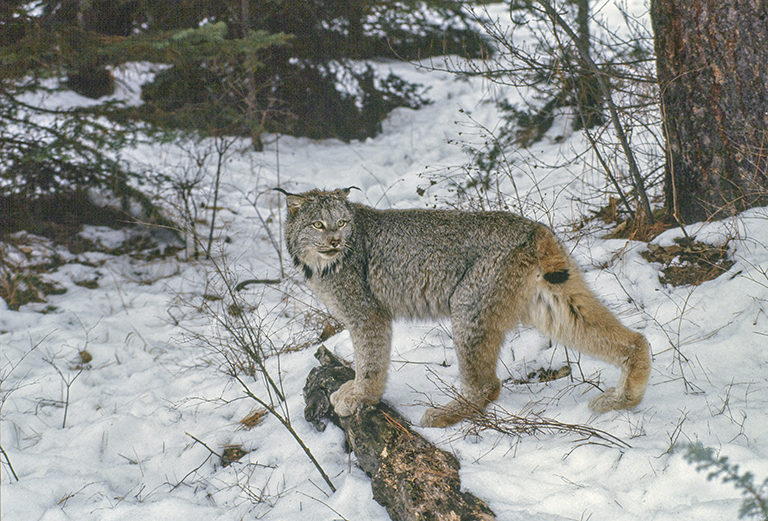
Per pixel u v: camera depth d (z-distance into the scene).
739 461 2.88
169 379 5.70
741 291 4.38
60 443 4.76
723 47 4.97
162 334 6.70
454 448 3.54
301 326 6.10
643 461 3.12
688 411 3.51
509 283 3.75
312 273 4.29
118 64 8.64
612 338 3.67
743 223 4.96
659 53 5.53
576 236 6.17
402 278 4.09
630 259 5.36
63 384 5.66
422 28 13.16
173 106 10.88
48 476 4.11
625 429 3.47
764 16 4.78
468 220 3.96
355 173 10.31
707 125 5.21
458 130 11.20
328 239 4.00
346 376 4.38
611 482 3.09
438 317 4.16
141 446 4.60
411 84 12.75
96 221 9.30
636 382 3.59
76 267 8.31
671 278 5.02
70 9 8.50
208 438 4.45
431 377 4.46
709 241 5.05
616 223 6.28
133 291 7.81
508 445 3.52
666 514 2.72
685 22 5.17
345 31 12.28
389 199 9.20
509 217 3.89
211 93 10.86
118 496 4.00
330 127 12.09
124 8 10.07
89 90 11.28
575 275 3.75
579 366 4.05
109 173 8.79
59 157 8.42
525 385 4.26
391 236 4.13
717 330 4.23
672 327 4.43
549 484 3.14
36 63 7.92
